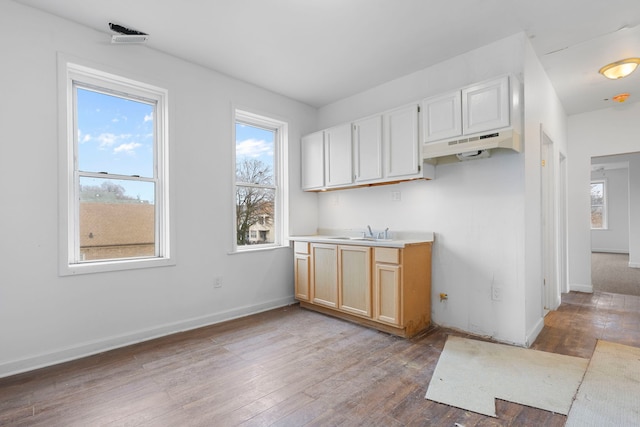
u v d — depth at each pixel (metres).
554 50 2.88
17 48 2.24
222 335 2.90
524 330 2.59
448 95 2.72
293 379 2.10
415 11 2.34
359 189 3.82
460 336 2.83
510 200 2.67
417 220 3.28
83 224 2.59
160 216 2.99
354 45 2.82
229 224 3.40
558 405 1.78
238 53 2.96
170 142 2.96
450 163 3.04
